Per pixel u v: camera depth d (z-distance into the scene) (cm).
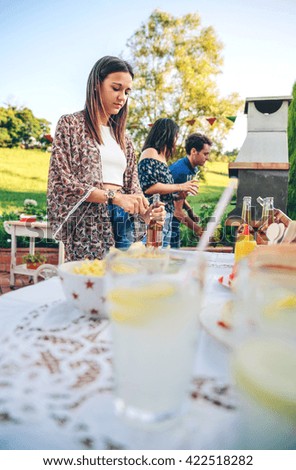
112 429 31
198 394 36
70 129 134
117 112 144
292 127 418
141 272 37
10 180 490
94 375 40
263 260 54
